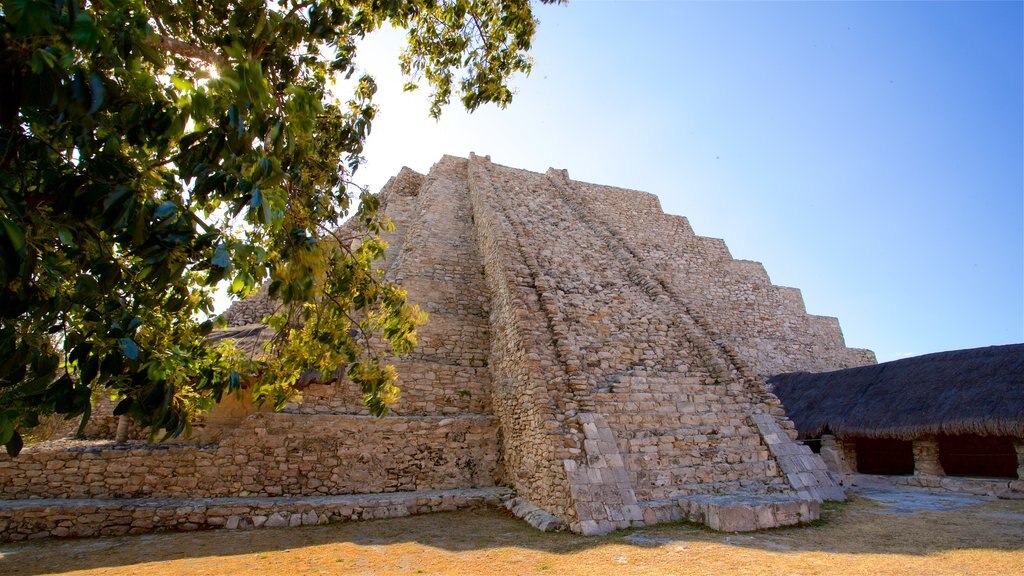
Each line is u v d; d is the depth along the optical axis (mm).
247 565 7008
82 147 2701
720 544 7445
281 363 6270
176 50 4121
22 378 2561
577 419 9859
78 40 2178
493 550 7582
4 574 6746
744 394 11781
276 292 3898
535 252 15359
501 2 7668
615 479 9047
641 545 7516
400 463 11398
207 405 4578
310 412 11750
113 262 2988
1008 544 7188
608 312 13336
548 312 12273
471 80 8219
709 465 10062
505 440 11906
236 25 4234
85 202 2535
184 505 9320
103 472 9953
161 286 2973
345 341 6422
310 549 7801
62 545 8188
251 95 2709
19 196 2486
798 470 10414
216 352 5605
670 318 13836
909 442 15312
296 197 5406
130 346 2748
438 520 9680
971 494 11156
